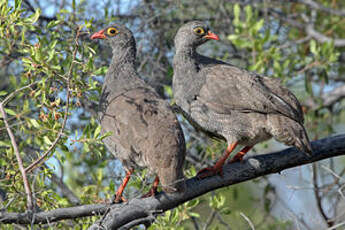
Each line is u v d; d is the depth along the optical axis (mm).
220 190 13438
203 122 11266
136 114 9883
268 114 10703
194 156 14227
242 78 11047
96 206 9523
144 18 15297
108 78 11281
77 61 10250
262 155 10609
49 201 10203
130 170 10086
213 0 16453
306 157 10625
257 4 16547
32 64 9758
